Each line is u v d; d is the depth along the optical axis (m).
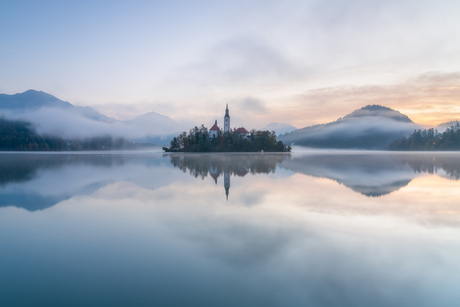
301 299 6.71
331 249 9.63
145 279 7.64
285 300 6.68
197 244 10.18
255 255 9.18
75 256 9.17
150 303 6.53
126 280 7.59
